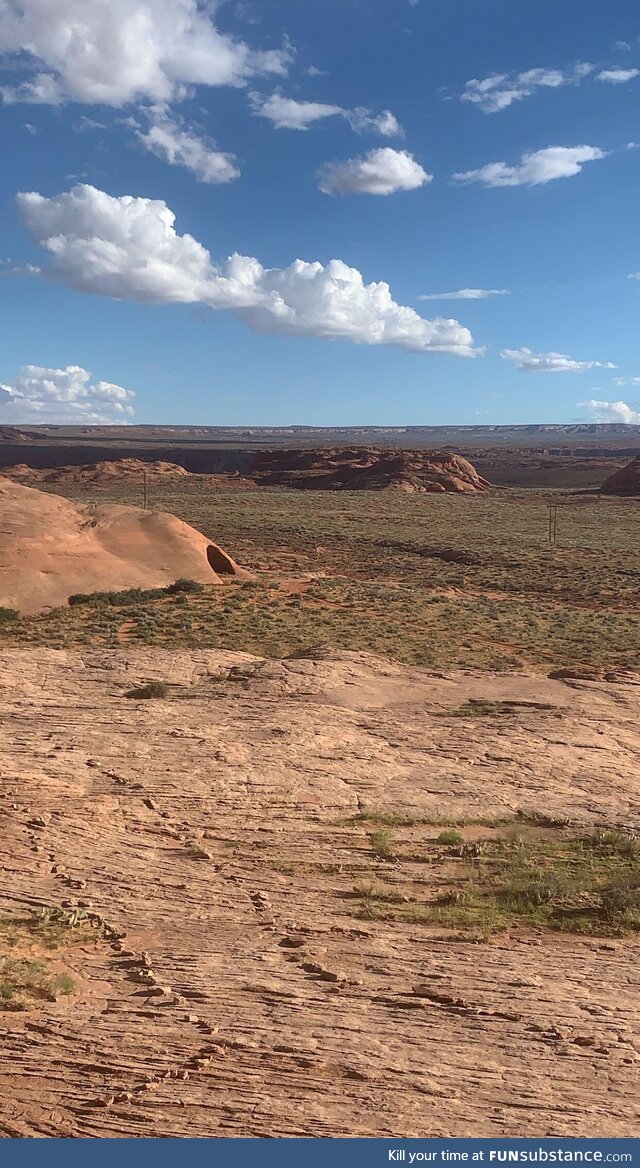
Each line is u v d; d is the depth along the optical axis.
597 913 10.39
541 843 13.16
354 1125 5.93
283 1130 5.81
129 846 12.23
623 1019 7.73
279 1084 6.42
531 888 11.04
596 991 8.32
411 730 19.06
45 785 14.20
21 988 7.78
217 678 23.44
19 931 9.25
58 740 16.98
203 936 9.45
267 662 24.61
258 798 14.53
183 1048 6.86
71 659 24.44
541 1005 7.95
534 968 8.82
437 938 9.56
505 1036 7.34
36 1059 6.57
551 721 20.16
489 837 13.38
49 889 10.52
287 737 17.88
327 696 21.64
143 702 20.23
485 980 8.48
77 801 13.61
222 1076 6.48
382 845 12.59
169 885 10.95
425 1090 6.43
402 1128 5.90
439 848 12.77
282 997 7.93
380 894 10.89
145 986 8.07
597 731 19.59
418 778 16.08
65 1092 6.16
